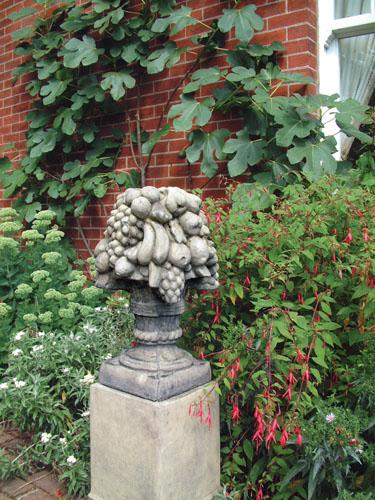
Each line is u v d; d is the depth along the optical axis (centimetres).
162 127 365
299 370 182
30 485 219
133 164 380
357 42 324
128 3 374
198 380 177
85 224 410
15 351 250
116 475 174
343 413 165
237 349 179
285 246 197
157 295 168
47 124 433
